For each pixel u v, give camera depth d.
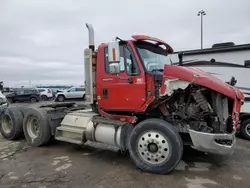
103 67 4.69
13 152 5.32
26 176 3.90
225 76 7.06
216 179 3.83
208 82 3.76
